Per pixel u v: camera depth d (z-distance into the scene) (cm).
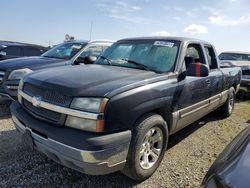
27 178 330
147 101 324
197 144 481
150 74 365
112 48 494
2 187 308
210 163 405
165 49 429
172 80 379
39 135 304
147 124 322
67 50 720
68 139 277
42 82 329
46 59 670
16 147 412
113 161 286
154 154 354
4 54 1095
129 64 425
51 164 367
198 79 444
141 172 328
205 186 191
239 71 701
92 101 284
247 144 212
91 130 279
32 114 328
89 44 718
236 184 168
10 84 585
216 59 562
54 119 301
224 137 528
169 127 387
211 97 519
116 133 289
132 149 308
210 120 645
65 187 318
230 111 676
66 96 295
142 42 465
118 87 302
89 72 360
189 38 473
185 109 413
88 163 271
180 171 373
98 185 327
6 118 550
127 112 298
